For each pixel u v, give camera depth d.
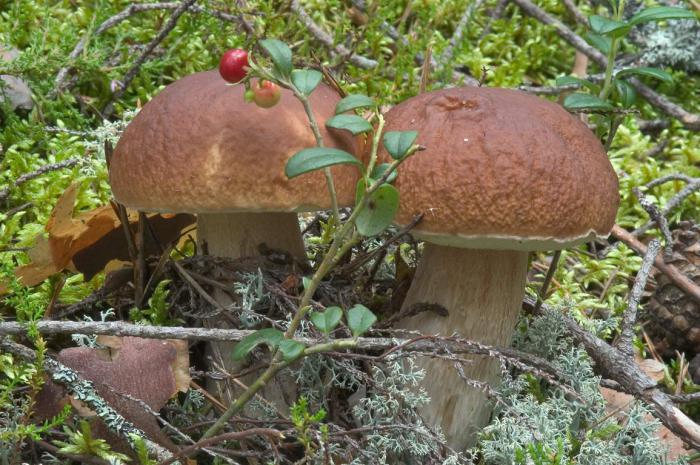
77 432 0.66
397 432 0.67
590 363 0.73
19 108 0.86
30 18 0.89
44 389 0.67
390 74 0.95
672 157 0.99
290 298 0.69
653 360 0.79
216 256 0.70
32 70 0.85
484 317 0.68
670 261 0.80
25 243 0.78
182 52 0.90
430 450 0.67
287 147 0.66
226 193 0.66
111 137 0.83
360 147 0.68
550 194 0.65
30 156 0.83
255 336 0.63
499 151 0.65
